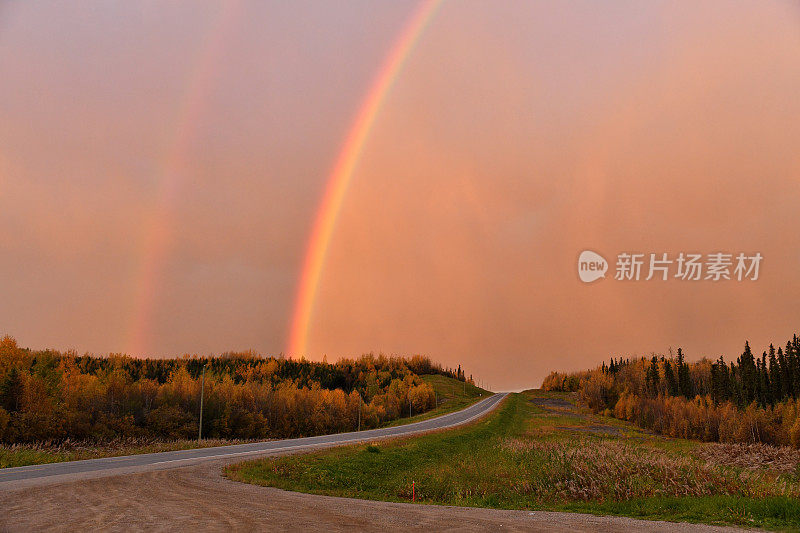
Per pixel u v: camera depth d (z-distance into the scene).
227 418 107.06
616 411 170.50
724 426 116.12
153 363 194.75
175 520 16.28
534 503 28.41
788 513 18.31
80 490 23.00
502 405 184.25
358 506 21.78
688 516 19.06
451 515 19.34
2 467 35.25
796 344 154.00
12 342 86.06
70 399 88.25
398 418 175.12
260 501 21.92
